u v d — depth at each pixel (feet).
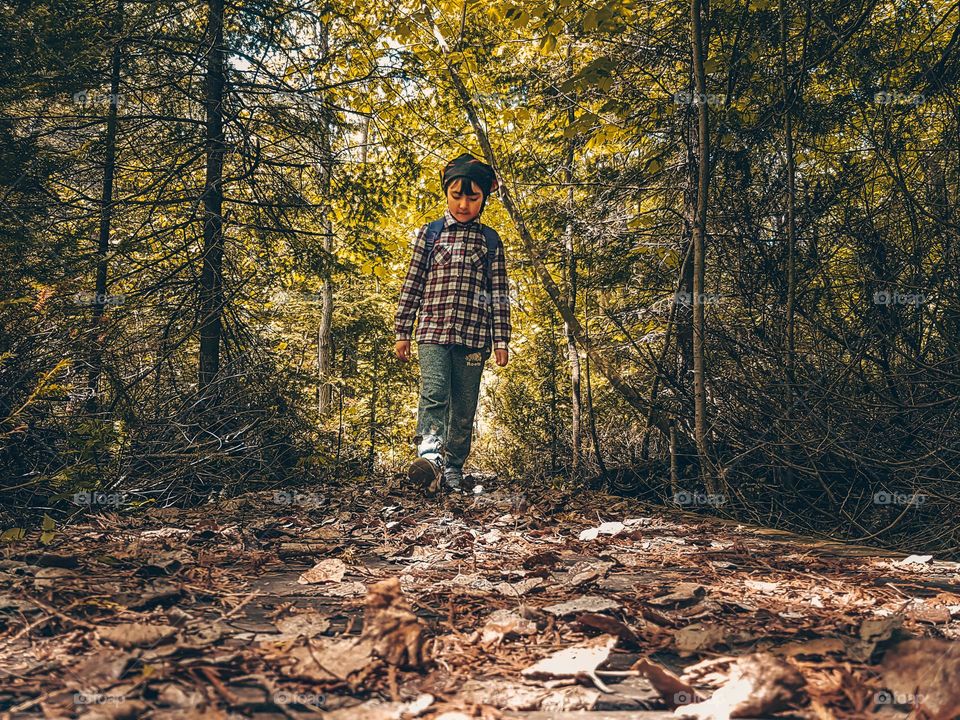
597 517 14.15
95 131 19.80
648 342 19.70
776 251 16.08
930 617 6.86
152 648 5.58
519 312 36.06
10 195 17.13
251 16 20.66
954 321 13.48
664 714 4.72
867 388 14.25
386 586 5.69
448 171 17.51
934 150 13.92
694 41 16.44
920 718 4.49
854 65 15.60
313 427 20.61
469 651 5.80
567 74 22.35
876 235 14.29
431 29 25.00
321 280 22.44
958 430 12.92
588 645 5.85
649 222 20.18
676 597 7.30
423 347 17.25
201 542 10.34
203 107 21.02
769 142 16.78
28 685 4.89
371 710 4.55
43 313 13.69
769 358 15.14
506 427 32.27
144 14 19.49
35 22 17.48
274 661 5.39
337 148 22.57
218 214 20.61
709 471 15.57
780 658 5.36
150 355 17.12
